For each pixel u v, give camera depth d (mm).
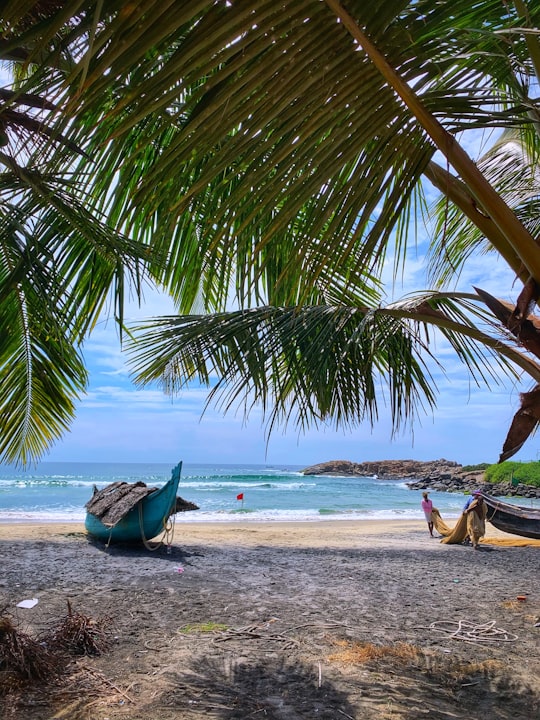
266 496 47531
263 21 1410
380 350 4633
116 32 1244
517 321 2400
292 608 7234
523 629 6691
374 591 8586
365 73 1677
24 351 4574
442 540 15422
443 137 1896
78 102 1382
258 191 1849
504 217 2092
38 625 6109
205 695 4406
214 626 6266
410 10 1634
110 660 5109
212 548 12664
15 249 3670
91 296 4117
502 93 2469
